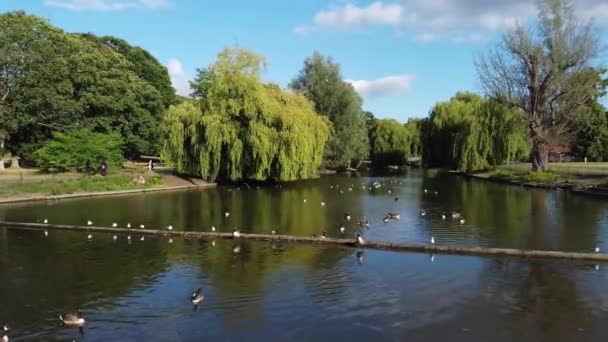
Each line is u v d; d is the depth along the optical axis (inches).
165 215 1421.0
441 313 644.1
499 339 569.3
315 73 3243.1
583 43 2524.6
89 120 2664.9
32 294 725.9
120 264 882.8
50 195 1802.4
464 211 1509.6
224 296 710.5
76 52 2682.1
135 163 3319.4
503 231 1169.4
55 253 966.4
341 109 3196.4
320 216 1409.9
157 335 584.7
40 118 2498.8
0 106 2316.7
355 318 629.9
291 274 812.0
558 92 2551.7
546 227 1219.9
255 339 573.3
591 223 1275.8
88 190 1930.4
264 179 2260.1
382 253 946.1
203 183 2303.2
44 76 2417.6
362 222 1253.7
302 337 576.7
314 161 2508.6
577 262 876.0
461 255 929.5
